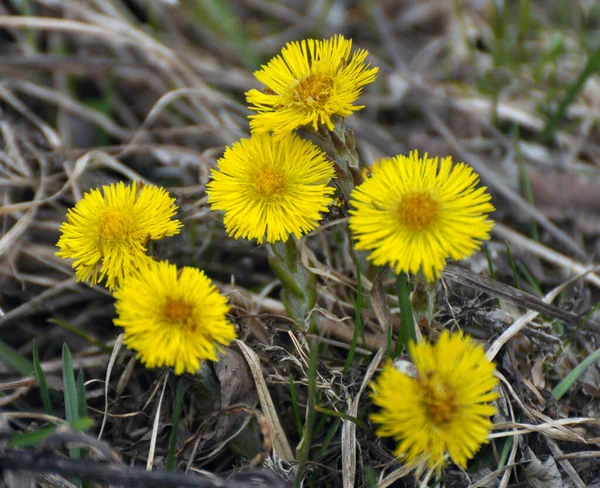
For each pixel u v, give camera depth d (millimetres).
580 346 590
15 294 606
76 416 544
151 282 522
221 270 617
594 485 553
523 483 550
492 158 699
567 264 622
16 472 540
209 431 562
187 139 696
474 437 517
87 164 633
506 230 630
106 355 584
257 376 555
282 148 549
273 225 543
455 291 582
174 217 612
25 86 690
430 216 528
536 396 565
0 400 562
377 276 561
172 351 517
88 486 537
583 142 700
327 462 560
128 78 739
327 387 560
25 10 723
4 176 631
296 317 575
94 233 544
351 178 558
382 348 564
